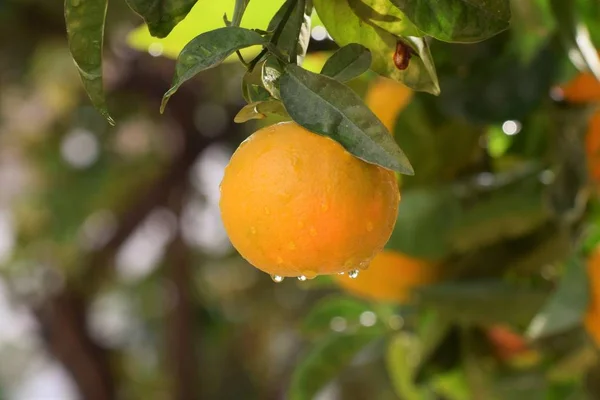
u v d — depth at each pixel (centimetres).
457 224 76
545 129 80
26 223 252
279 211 52
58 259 238
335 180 52
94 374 239
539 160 79
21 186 266
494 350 85
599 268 75
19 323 306
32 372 401
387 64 58
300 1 54
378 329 97
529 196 76
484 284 76
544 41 75
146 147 233
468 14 53
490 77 75
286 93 51
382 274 79
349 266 53
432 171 78
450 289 76
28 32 183
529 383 86
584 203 74
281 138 52
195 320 241
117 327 302
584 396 86
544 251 79
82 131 235
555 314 72
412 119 76
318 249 52
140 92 210
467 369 83
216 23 66
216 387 254
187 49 50
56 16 182
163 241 243
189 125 221
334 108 51
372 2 56
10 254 256
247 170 52
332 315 101
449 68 75
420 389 94
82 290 241
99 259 234
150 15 52
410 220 76
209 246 250
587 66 68
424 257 76
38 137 248
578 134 76
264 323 249
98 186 232
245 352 261
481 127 77
